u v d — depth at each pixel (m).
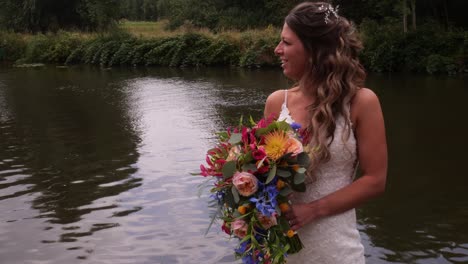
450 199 6.36
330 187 2.08
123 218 5.83
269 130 1.98
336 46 2.04
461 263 4.70
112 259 4.85
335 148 2.04
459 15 24.88
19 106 14.16
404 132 10.02
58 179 7.34
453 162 7.91
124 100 14.79
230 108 12.92
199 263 4.72
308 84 2.09
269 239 1.97
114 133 10.30
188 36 27.02
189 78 20.61
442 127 10.30
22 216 5.97
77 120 11.88
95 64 29.06
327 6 2.08
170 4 41.41
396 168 7.74
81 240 5.29
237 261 4.73
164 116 11.99
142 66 27.34
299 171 1.91
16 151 9.05
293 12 2.09
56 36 32.62
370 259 4.81
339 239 2.09
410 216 5.84
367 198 2.04
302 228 2.11
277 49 2.16
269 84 17.84
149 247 5.08
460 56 19.59
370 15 27.42
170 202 6.27
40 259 4.90
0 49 32.16
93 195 6.62
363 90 2.06
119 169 7.73
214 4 37.19
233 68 24.70
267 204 1.91
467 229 5.43
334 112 2.03
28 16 36.88
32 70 25.86
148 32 30.56
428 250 4.97
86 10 35.84
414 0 21.69
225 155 2.03
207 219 5.72
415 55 20.44
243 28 33.25
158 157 8.33
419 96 14.21
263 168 1.91
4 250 5.10
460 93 14.44
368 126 2.03
